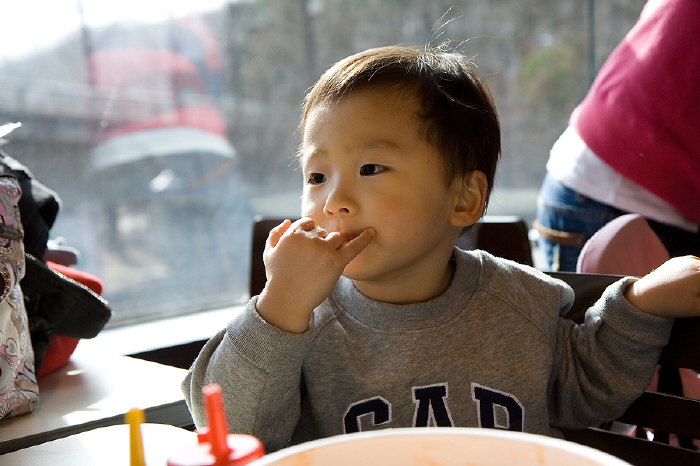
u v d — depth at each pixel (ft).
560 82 7.85
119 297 6.48
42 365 3.26
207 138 6.98
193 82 6.84
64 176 6.11
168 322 6.51
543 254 5.57
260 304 2.22
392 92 2.60
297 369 2.28
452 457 1.27
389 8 7.49
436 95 2.67
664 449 2.66
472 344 2.64
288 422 2.43
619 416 2.74
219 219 7.15
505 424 2.60
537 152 7.89
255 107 7.20
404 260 2.56
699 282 2.42
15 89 5.72
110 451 2.01
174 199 6.83
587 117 5.02
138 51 6.45
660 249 3.89
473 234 4.06
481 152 2.83
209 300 7.07
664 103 4.58
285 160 7.26
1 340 2.75
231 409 2.23
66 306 3.25
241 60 7.08
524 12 7.68
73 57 6.04
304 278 2.19
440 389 2.60
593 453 1.17
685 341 2.59
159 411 2.81
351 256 2.28
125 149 6.47
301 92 7.32
